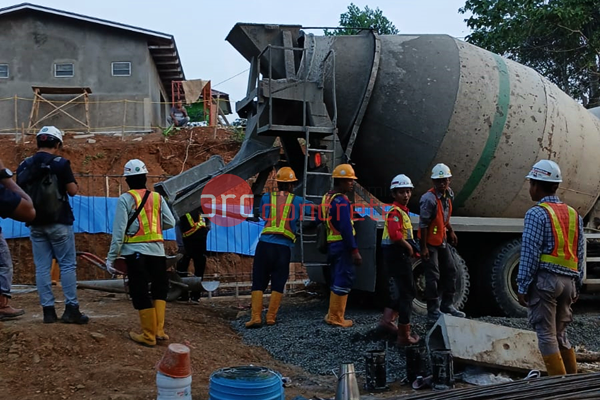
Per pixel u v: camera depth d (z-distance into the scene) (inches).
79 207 498.9
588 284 354.3
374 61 319.9
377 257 323.9
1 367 199.2
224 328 300.0
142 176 247.6
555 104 344.8
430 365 215.5
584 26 721.0
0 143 733.3
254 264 306.2
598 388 148.1
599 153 366.6
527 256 191.6
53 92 882.8
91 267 493.4
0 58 888.9
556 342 191.8
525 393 147.2
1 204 109.8
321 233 293.9
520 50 748.0
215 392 151.4
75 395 186.5
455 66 327.0
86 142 738.2
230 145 735.1
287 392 203.6
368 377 207.0
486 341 218.1
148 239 240.4
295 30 328.5
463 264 321.1
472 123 322.3
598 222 384.2
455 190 334.6
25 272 487.5
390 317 259.0
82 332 229.5
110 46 908.6
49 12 883.4
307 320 310.2
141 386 194.9
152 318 237.1
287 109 322.3
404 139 324.5
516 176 336.8
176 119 859.4
